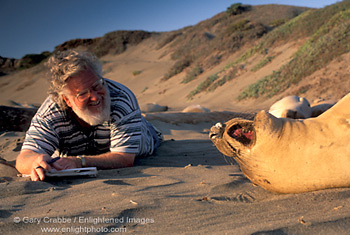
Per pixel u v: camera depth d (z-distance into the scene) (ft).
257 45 78.69
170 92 86.53
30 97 131.03
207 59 94.02
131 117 9.92
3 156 14.06
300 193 6.29
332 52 50.34
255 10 144.97
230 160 11.75
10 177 8.87
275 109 19.45
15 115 20.26
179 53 130.52
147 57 151.53
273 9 139.44
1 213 5.97
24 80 153.48
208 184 7.98
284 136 6.10
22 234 5.08
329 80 45.14
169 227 5.26
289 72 53.78
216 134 6.77
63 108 9.07
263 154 6.18
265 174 6.34
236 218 5.55
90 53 8.41
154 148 13.79
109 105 8.94
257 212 5.77
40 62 186.70
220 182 8.12
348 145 5.80
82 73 8.08
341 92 41.06
